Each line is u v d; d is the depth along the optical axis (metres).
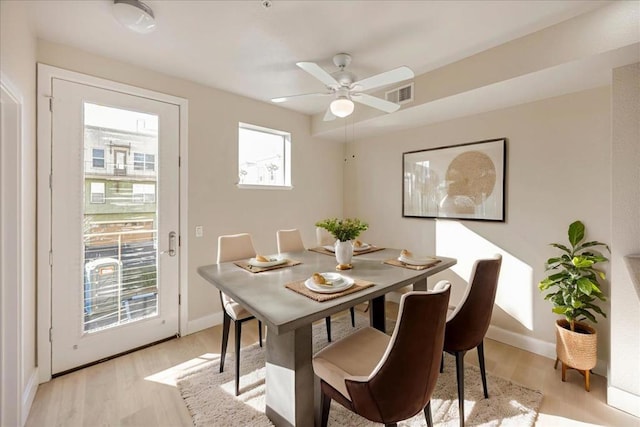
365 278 1.91
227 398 1.96
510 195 2.76
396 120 3.23
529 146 2.64
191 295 2.97
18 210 1.67
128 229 2.58
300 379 1.54
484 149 2.92
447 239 3.25
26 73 1.84
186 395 1.98
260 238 3.54
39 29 2.03
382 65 2.54
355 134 3.93
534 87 2.30
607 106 2.24
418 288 2.40
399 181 3.73
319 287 1.63
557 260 2.32
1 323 1.61
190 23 1.97
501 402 1.92
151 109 2.67
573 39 1.86
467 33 2.06
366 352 1.60
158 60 2.48
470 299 1.71
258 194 3.50
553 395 2.02
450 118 3.14
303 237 3.98
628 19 1.67
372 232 4.06
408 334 1.15
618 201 1.92
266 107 3.54
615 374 1.92
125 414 1.83
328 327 2.79
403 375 1.18
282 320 1.27
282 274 2.03
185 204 2.90
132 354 2.54
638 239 1.86
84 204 2.34
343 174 4.43
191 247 2.96
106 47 2.28
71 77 2.25
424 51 2.31
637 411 1.83
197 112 2.97
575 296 2.13
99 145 2.41
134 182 2.60
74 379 2.18
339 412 1.84
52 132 2.18
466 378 2.19
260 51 2.33
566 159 2.44
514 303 2.74
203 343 2.75
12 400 1.66
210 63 2.54
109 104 2.45
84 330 2.36
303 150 3.96
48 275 2.17
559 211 2.48
